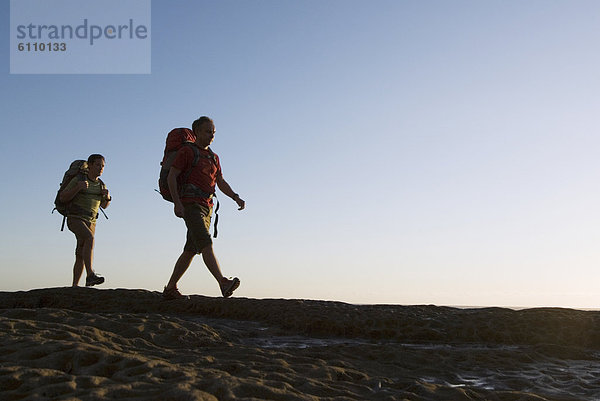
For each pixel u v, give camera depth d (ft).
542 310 17.71
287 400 7.07
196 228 18.22
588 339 15.02
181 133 19.24
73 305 20.08
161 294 20.94
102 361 7.98
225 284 17.83
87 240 23.04
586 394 9.57
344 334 15.79
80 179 22.80
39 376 7.00
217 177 19.65
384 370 10.46
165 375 7.50
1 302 20.52
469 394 8.75
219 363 8.99
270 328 16.40
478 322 16.12
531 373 11.04
